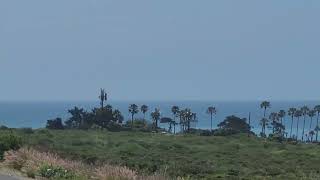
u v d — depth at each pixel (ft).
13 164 209.46
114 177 178.81
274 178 461.78
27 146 250.57
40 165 193.16
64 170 191.52
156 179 181.27
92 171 191.31
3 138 243.81
